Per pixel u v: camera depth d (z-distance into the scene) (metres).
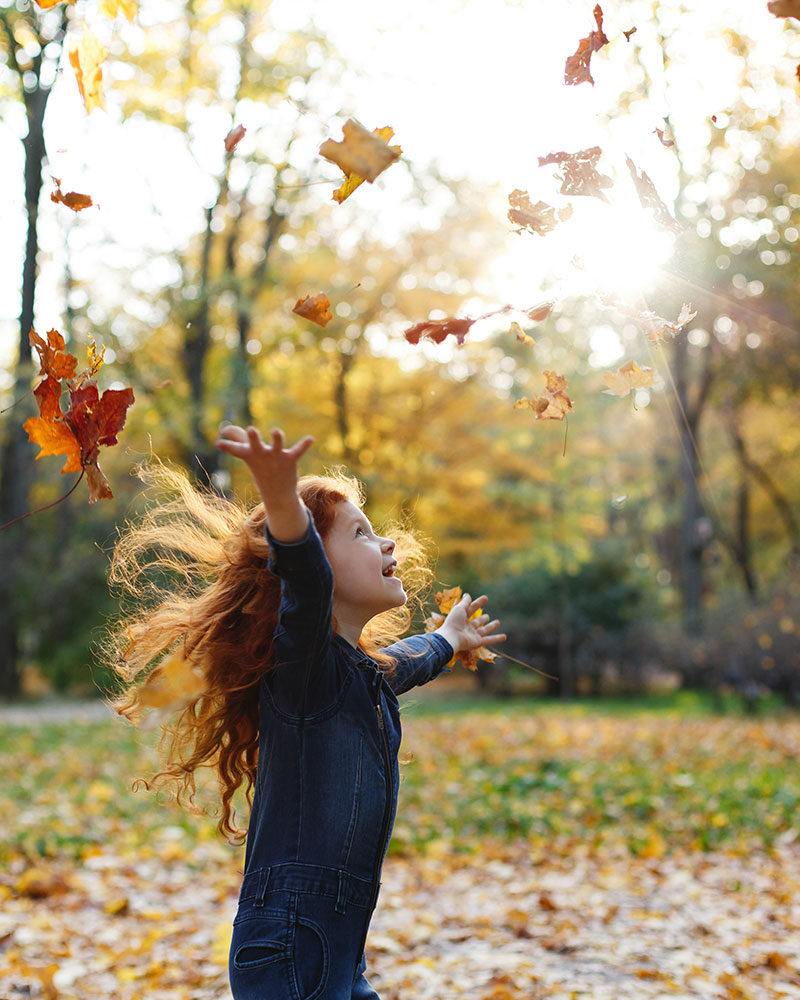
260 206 18.45
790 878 5.53
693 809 7.48
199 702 2.26
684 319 2.05
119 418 1.90
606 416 26.02
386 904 5.15
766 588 20.09
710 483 29.39
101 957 4.19
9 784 9.21
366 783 1.98
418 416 19.05
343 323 18.16
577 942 4.31
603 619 22.27
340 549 2.12
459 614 2.66
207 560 2.27
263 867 1.94
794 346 17.92
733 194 14.55
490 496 20.97
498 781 8.77
